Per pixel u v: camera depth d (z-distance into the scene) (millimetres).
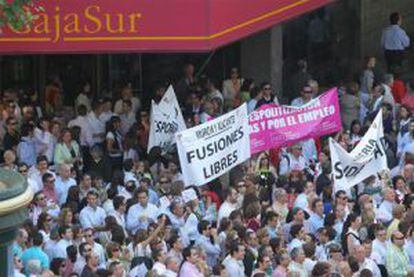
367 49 81938
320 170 59125
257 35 74812
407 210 55125
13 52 62062
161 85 74938
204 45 62562
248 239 48344
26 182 14484
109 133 62094
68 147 59719
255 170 58406
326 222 53062
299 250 47469
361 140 56688
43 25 62094
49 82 72812
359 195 57812
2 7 53438
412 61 80875
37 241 44219
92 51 62500
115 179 55812
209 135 54219
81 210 51031
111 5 62312
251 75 75312
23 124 61031
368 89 72000
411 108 70625
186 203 52094
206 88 67625
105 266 45875
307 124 59344
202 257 46250
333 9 80875
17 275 42719
